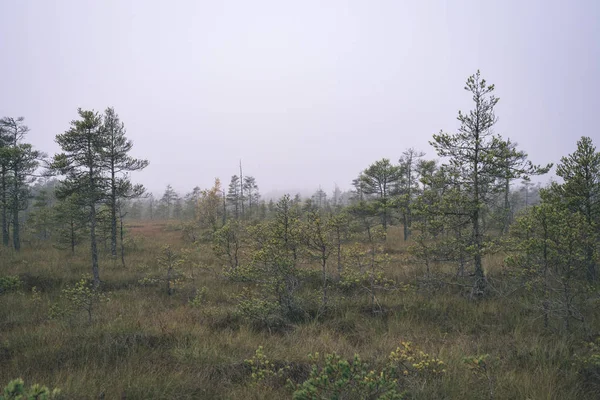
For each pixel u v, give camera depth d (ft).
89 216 45.57
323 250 28.43
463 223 31.07
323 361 17.53
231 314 26.99
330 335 22.36
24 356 18.57
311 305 28.25
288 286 26.96
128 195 53.67
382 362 17.19
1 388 15.25
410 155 80.33
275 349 19.54
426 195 32.63
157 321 24.93
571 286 21.48
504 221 32.91
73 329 23.49
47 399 8.04
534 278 23.21
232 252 44.80
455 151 30.83
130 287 41.09
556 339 19.83
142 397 14.19
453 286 32.65
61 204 59.62
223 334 22.43
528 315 24.52
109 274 45.98
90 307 26.16
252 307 24.79
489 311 25.99
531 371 16.62
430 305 27.96
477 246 29.07
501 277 33.01
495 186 30.53
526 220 22.77
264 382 15.44
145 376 15.75
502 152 28.68
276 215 29.96
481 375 14.62
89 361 17.79
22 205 65.62
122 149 52.34
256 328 24.62
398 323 24.63
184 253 58.95
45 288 40.09
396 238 69.97
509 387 14.64
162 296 37.19
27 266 48.03
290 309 26.53
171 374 15.87
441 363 15.21
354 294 31.40
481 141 29.60
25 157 63.31
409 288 32.48
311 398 10.46
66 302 33.22
